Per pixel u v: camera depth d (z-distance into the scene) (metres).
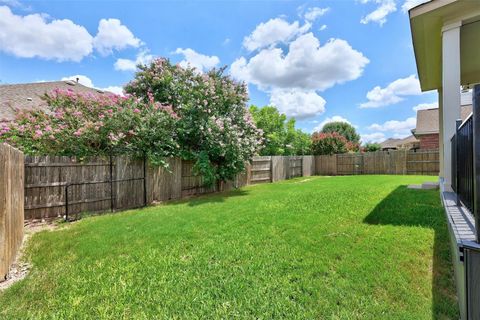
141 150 6.59
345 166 15.48
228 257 2.81
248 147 8.43
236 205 5.70
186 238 3.49
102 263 2.81
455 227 2.04
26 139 5.89
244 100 8.73
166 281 2.36
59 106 6.70
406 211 4.21
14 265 2.91
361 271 2.35
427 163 12.77
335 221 3.91
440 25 4.03
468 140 2.07
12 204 3.05
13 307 2.04
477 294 1.40
